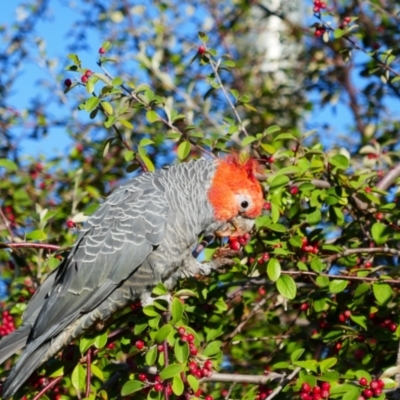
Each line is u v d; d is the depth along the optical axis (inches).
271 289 479.2
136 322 413.7
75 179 556.4
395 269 400.2
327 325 441.4
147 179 449.4
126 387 374.6
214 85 483.5
